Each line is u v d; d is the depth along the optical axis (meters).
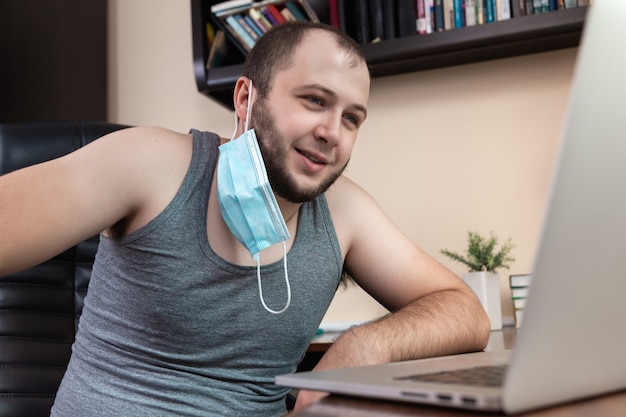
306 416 0.42
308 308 1.02
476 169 2.04
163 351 0.94
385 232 1.17
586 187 0.34
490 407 0.36
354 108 0.97
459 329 0.89
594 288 0.37
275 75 0.97
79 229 0.85
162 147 0.94
